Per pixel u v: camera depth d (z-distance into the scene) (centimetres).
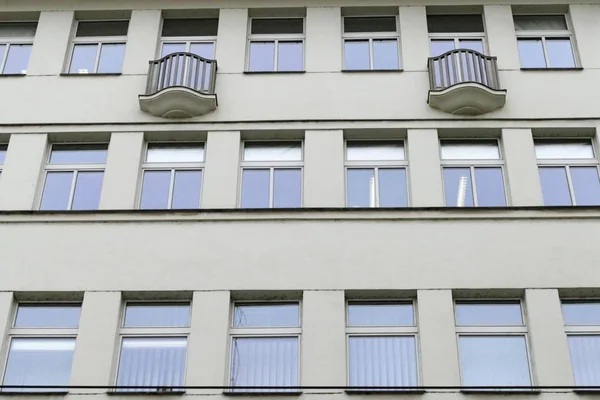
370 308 1321
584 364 1266
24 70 1661
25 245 1378
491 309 1316
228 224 1386
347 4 1681
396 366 1271
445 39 1664
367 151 1521
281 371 1273
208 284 1325
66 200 1484
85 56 1670
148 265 1349
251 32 1684
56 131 1532
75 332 1316
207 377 1241
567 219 1374
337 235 1366
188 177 1502
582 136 1520
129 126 1532
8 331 1310
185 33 1688
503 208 1382
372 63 1641
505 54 1602
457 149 1516
